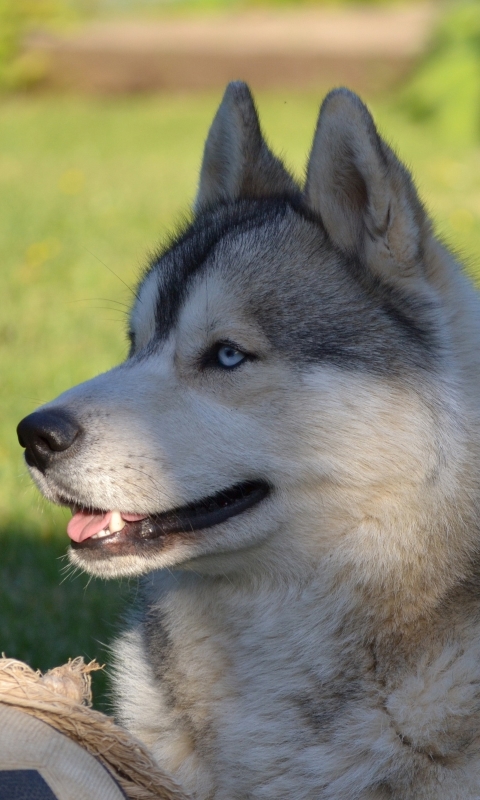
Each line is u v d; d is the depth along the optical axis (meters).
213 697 4.55
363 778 4.11
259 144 5.68
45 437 4.32
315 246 4.60
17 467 8.23
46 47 30.39
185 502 4.38
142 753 3.51
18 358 9.95
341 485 4.29
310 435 4.30
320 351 4.34
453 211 14.34
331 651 4.35
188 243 5.09
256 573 4.50
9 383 9.41
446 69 22.33
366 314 4.40
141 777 3.50
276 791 4.34
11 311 11.15
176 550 4.43
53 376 9.51
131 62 29.80
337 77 29.30
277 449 4.34
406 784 4.08
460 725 4.05
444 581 4.24
